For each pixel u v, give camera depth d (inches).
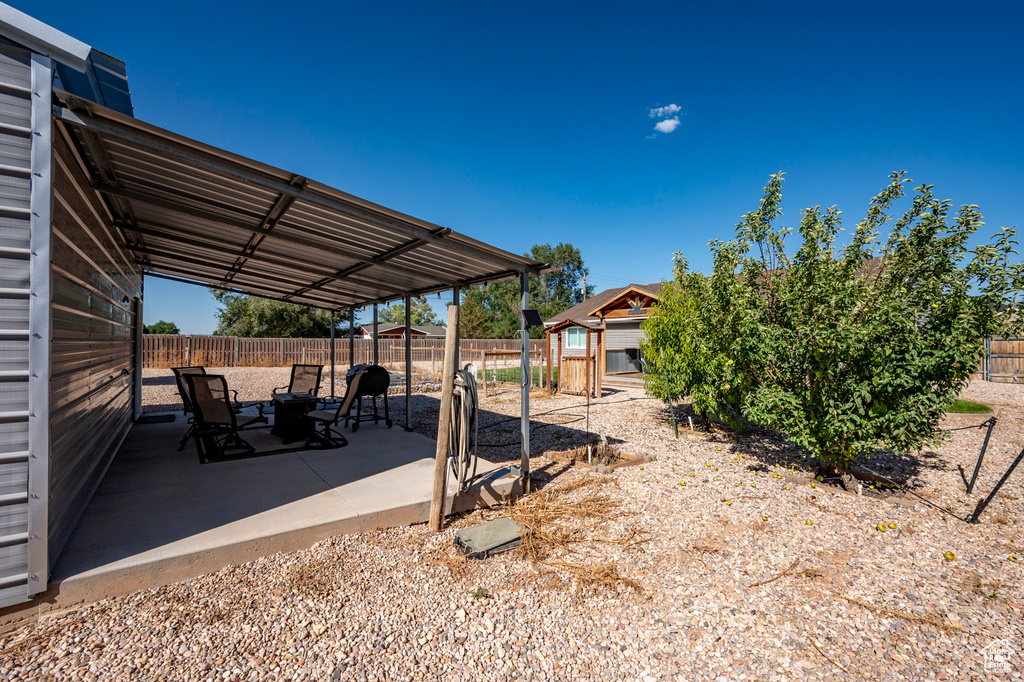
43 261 91.2
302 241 187.5
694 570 126.9
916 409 168.6
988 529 155.4
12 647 85.0
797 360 191.5
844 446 188.9
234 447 214.8
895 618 105.9
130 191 152.6
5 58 87.0
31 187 89.7
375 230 168.6
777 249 207.8
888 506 176.6
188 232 210.5
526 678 84.9
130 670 80.8
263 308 1155.3
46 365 92.0
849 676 86.7
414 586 113.6
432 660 88.4
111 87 179.2
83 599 98.2
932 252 171.3
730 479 210.4
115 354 200.4
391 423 285.6
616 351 705.0
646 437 302.2
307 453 213.0
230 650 87.5
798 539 147.0
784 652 93.9
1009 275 157.1
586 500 178.7
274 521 131.0
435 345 1098.1
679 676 86.7
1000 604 111.3
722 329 225.0
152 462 191.2
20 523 90.0
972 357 162.2
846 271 192.2
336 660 86.7
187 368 271.4
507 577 120.4
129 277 246.1
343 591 109.3
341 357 949.2
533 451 258.4
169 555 108.2
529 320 185.2
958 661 91.0
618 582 119.6
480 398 502.9
